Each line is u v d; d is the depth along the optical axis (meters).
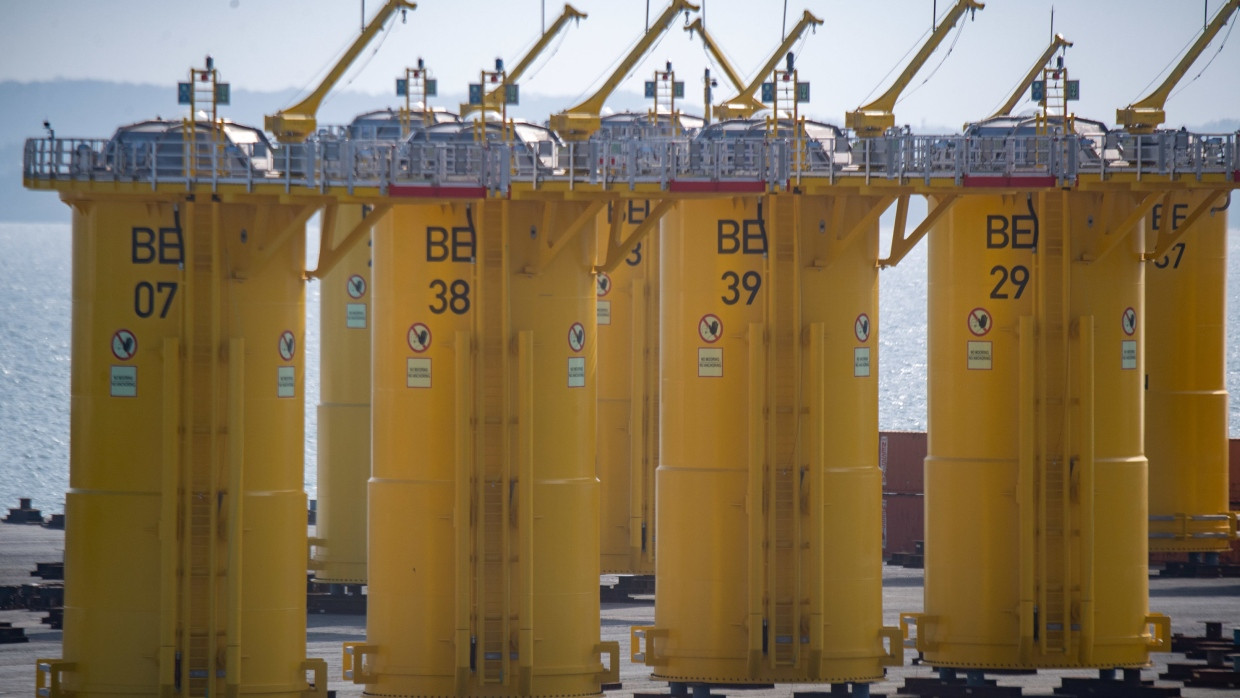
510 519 100.62
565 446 102.12
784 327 105.38
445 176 97.44
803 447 104.81
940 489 112.12
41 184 94.44
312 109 98.12
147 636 95.44
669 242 107.94
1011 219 110.44
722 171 101.94
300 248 97.69
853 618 106.44
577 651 102.56
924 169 104.50
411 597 101.75
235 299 95.00
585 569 102.94
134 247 95.12
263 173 94.75
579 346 102.75
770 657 105.00
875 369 107.75
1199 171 109.19
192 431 94.75
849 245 105.88
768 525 105.00
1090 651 110.25
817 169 104.25
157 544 95.12
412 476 101.88
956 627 111.69
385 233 102.62
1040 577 110.06
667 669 107.50
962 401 111.50
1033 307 110.12
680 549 107.12
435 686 101.69
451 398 101.31
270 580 96.31
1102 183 109.31
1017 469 110.50
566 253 102.06
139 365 95.12
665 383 108.25
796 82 105.38
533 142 102.56
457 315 101.12
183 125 94.94
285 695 97.00
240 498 94.81
